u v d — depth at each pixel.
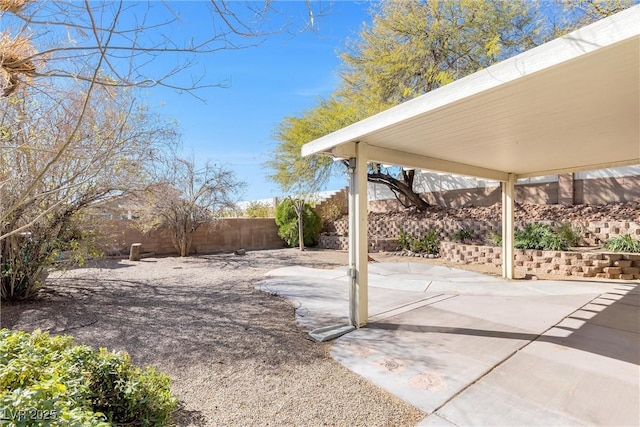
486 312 4.97
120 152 4.36
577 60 2.21
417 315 4.86
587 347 3.63
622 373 3.04
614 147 4.97
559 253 7.93
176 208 11.22
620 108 3.23
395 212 15.02
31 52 2.44
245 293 6.28
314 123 12.16
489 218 11.41
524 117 3.48
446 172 6.07
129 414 2.03
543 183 11.04
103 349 2.34
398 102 10.19
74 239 5.86
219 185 11.85
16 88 2.73
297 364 3.29
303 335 4.09
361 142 4.34
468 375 3.03
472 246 9.80
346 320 4.62
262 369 3.18
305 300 5.74
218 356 3.47
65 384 1.74
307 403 2.60
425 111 3.19
